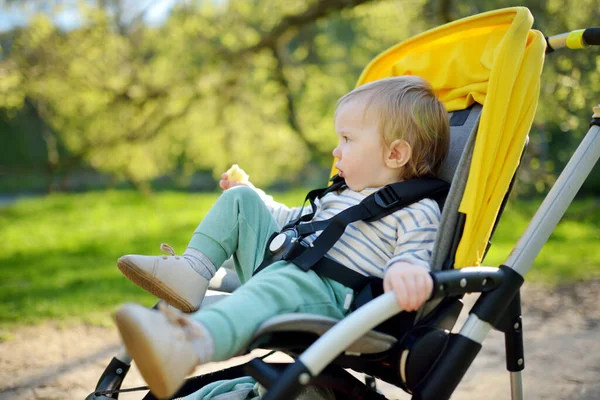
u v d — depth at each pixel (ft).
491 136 5.17
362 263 5.32
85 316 12.14
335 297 5.16
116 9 21.74
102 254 20.13
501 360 9.24
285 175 28.14
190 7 22.74
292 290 4.89
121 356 6.14
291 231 5.60
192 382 5.69
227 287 6.26
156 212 32.32
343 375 4.95
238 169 6.90
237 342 4.40
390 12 21.04
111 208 34.37
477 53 6.31
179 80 22.89
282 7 23.29
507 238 21.16
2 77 19.99
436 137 5.80
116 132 23.47
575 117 17.38
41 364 9.44
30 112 25.81
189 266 5.49
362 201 5.49
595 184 35.40
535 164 18.38
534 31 5.57
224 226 5.73
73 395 8.21
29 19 20.26
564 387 8.11
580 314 11.73
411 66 6.81
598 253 17.92
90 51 21.03
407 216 5.37
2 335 10.89
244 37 23.63
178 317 4.24
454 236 5.13
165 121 23.57
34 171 26.14
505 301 4.95
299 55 28.22
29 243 23.03
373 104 5.74
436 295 4.57
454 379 4.75
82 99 21.89
